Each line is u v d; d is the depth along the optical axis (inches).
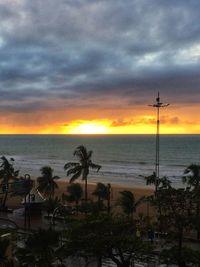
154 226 1488.7
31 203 2437.3
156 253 1393.9
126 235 1167.6
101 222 1168.2
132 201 2281.0
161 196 1301.7
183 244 1713.8
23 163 7509.8
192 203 1338.6
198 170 2431.1
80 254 1200.2
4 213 2568.9
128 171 5984.3
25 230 2046.0
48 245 1111.6
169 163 7190.0
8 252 1257.4
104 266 1498.5
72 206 2488.9
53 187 3041.3
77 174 2918.3
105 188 2736.2
